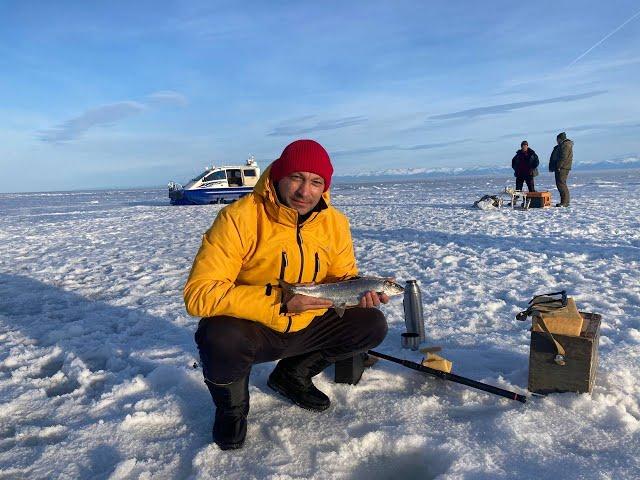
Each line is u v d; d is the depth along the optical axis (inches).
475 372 131.0
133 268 324.5
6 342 179.0
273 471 90.3
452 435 99.1
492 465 88.2
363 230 485.4
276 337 106.0
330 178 102.3
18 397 127.7
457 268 281.9
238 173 1157.1
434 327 172.9
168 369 137.9
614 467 85.8
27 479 91.8
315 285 99.5
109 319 203.9
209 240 99.5
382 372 131.3
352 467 94.0
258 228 101.3
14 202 1830.7
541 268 270.8
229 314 97.1
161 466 93.6
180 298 234.8
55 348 165.8
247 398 104.0
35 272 320.2
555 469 86.2
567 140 659.4
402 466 97.5
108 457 98.0
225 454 96.4
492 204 676.1
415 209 738.2
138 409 117.1
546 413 104.9
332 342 114.3
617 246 334.6
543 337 111.6
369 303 102.3
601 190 1131.9
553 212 599.2
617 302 198.4
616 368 126.3
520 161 687.7
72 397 128.3
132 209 1047.6
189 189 1119.6
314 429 104.9
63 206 1332.4
